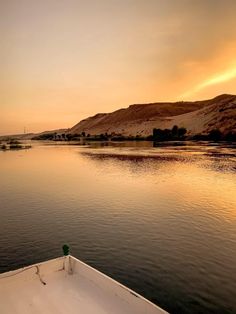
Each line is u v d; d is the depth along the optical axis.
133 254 14.60
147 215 21.12
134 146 109.38
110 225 19.02
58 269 8.98
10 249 15.41
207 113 181.50
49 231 18.08
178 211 22.09
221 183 33.75
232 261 13.78
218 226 18.61
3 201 26.31
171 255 14.46
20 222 19.98
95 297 7.76
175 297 10.84
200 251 14.89
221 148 84.56
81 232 17.81
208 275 12.46
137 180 36.62
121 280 12.06
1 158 73.56
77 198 26.88
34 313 7.18
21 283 8.38
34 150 106.88
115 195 27.94
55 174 43.38
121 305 7.44
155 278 12.23
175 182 34.81
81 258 14.23
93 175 41.41
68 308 7.35
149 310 6.95
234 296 10.90
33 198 27.28
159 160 58.25
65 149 107.06
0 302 7.57
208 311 10.02
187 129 171.25
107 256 14.41
